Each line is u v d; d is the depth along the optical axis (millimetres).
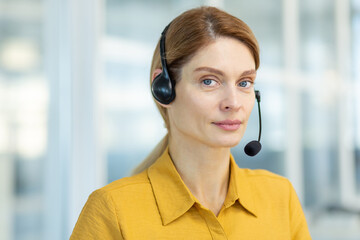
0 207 2434
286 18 3916
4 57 2438
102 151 2783
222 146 983
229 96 964
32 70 2533
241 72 980
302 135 4008
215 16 992
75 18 2645
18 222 2486
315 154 4098
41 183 2559
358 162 4309
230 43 980
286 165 3885
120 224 1012
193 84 983
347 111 4293
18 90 2486
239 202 1104
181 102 1004
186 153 1060
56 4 2617
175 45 995
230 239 1053
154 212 1044
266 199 1172
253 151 1104
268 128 3795
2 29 2430
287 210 1183
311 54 4094
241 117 986
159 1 3068
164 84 1018
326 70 4184
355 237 3482
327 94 4199
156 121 3020
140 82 2969
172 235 1020
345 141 4281
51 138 2598
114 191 1050
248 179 1194
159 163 1109
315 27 4125
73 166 2613
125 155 2891
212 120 972
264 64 3783
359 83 4324
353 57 4289
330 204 4164
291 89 3943
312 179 4066
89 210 1045
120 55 2881
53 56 2611
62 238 2602
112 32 2844
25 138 2510
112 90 2844
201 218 1043
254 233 1090
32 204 2531
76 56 2646
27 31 2516
